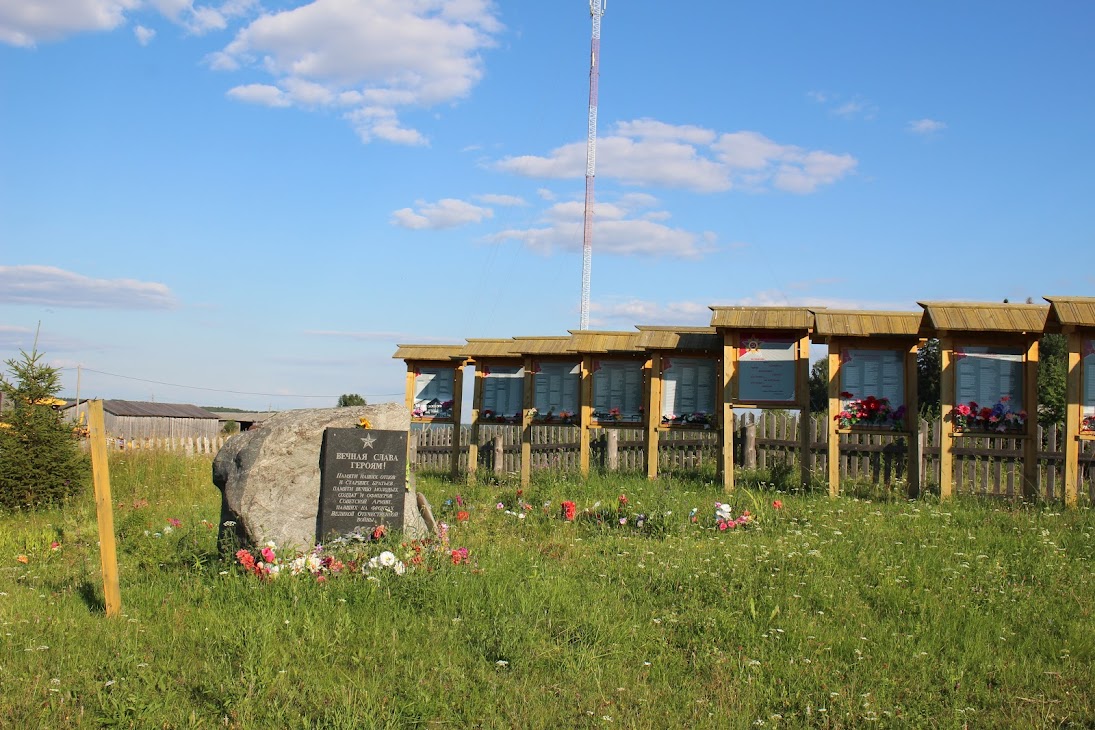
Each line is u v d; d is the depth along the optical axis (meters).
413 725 5.63
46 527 13.26
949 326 12.48
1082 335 12.15
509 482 17.14
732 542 10.17
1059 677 6.38
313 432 9.63
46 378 18.53
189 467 20.33
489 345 17.80
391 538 9.42
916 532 10.26
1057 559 9.11
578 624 7.34
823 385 29.16
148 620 7.55
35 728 5.53
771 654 6.84
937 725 5.73
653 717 5.82
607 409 16.36
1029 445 12.67
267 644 6.71
